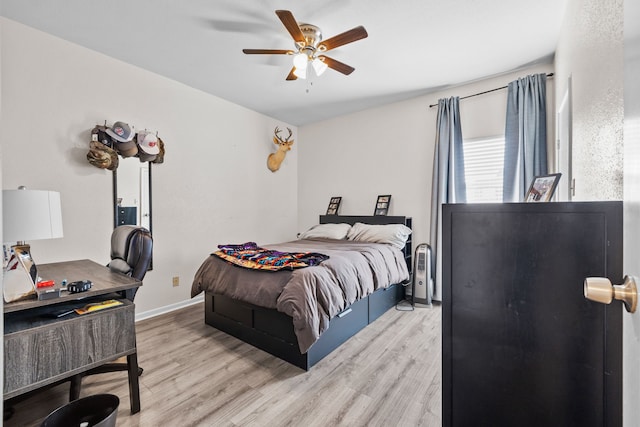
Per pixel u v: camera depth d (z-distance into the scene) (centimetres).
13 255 146
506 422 87
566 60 218
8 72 229
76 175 263
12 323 139
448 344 95
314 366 218
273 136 470
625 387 56
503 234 87
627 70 55
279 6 218
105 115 281
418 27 242
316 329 206
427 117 381
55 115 252
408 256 388
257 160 443
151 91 316
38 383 135
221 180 390
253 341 249
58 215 164
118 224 289
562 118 247
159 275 325
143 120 309
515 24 238
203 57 288
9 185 230
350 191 454
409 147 396
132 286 169
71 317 147
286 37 257
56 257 252
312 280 220
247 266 254
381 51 278
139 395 173
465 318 93
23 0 208
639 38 46
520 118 303
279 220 484
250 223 432
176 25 240
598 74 135
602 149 129
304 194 512
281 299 214
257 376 205
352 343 254
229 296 254
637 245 48
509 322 86
